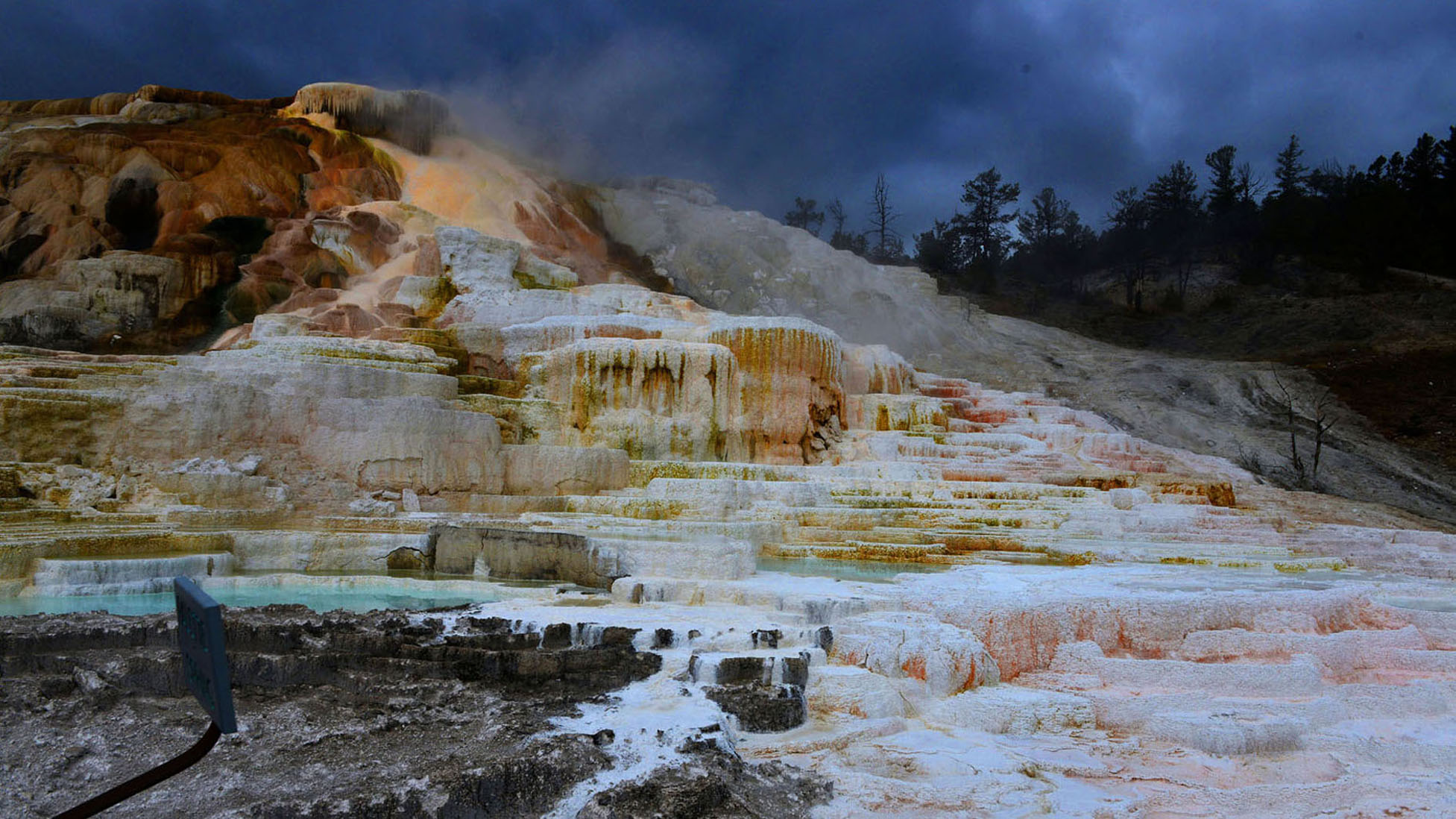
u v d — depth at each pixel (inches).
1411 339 1433.3
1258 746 243.3
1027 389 1185.4
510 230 1091.3
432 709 237.0
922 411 804.0
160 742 212.8
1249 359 1555.1
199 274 844.6
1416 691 283.3
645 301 878.4
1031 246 2322.8
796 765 223.3
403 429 536.4
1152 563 491.2
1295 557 532.7
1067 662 302.0
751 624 307.1
